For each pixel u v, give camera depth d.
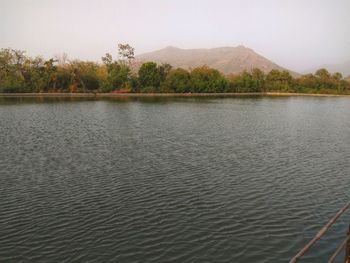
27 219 26.44
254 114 99.44
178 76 194.00
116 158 44.47
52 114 90.19
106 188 33.28
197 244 23.09
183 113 97.94
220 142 55.94
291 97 193.50
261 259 21.42
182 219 26.73
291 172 39.34
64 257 21.38
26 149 48.81
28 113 91.50
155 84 191.38
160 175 37.47
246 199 30.94
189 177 36.91
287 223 26.30
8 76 171.62
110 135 60.66
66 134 60.97
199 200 30.53
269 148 52.03
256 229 25.27
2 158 43.72
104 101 137.38
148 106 118.25
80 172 38.25
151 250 22.30
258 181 35.91
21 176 36.66
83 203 29.58
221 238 23.89
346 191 33.31
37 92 175.25
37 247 22.47
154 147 51.28
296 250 22.47
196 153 47.84
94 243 23.03
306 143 56.53
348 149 52.09
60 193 31.84
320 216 27.62
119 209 28.42
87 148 50.03
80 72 182.62
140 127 70.44
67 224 25.67
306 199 31.16
